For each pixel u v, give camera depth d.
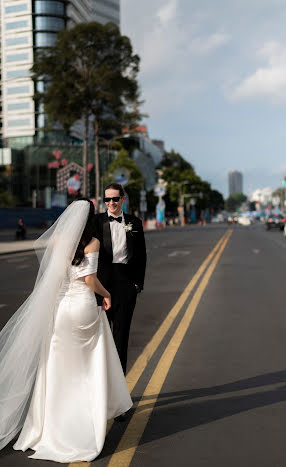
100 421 3.57
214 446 3.68
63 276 3.74
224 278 14.43
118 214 4.71
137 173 86.94
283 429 3.98
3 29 119.12
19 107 118.81
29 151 104.31
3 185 103.94
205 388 5.00
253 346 6.69
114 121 57.31
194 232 61.47
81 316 3.69
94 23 53.66
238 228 82.56
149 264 19.08
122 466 3.37
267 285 12.87
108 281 4.62
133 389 4.97
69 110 56.09
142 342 6.96
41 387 3.66
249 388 5.00
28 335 3.78
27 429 3.68
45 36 116.69
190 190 136.25
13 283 14.21
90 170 95.44
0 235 49.34
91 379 3.72
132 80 55.84
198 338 7.18
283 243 33.81
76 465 3.39
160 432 3.94
